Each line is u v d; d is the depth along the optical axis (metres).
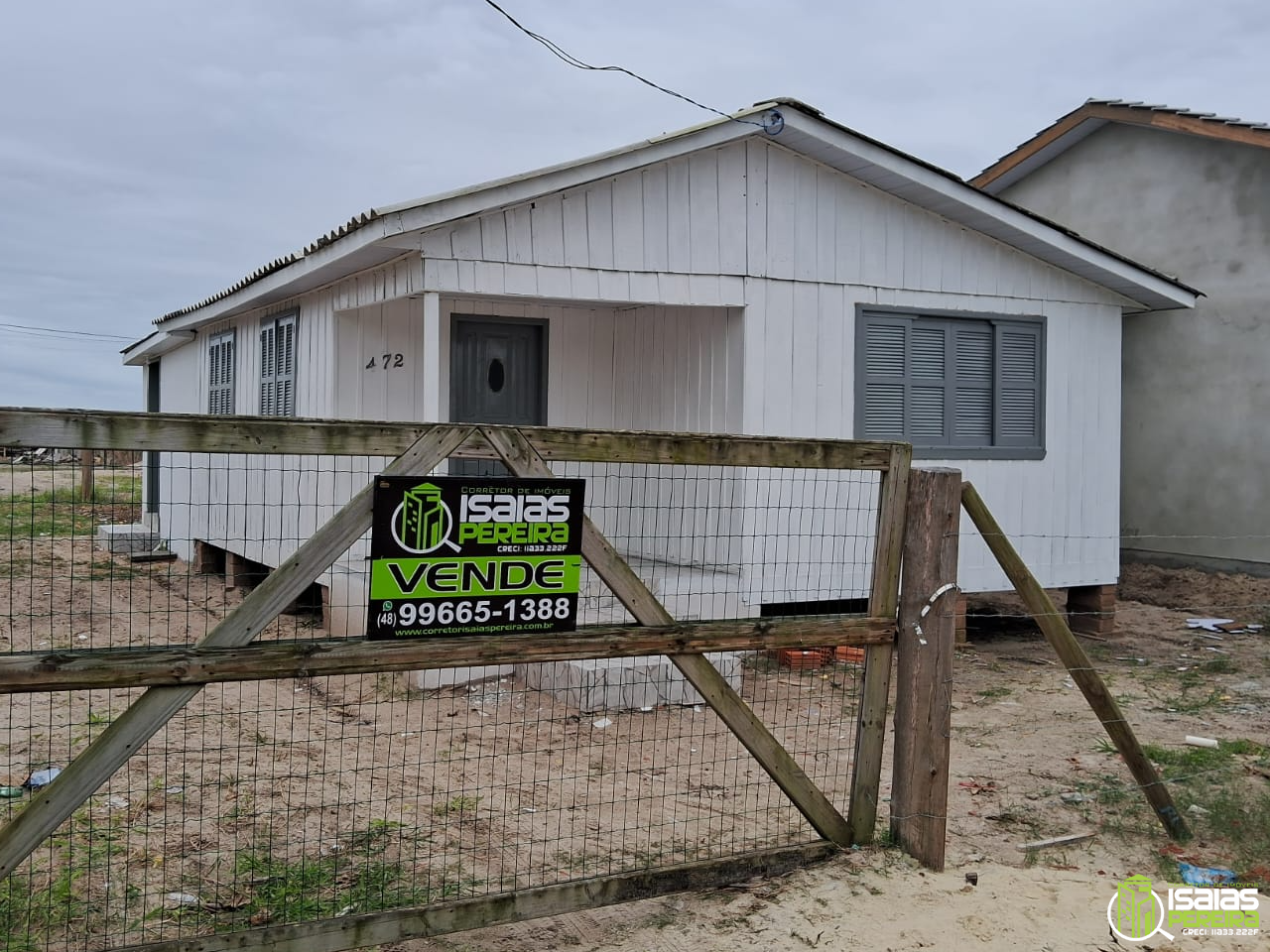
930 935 4.26
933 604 4.96
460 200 8.00
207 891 4.47
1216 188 13.97
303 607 11.06
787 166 9.67
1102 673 9.58
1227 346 13.87
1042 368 11.09
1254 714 8.13
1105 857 5.29
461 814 5.48
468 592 4.11
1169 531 14.57
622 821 5.50
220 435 3.68
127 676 3.58
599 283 8.80
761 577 9.53
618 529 10.72
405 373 10.02
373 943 3.87
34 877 4.55
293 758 6.40
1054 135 15.52
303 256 9.31
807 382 9.81
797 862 4.87
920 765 4.99
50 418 3.43
